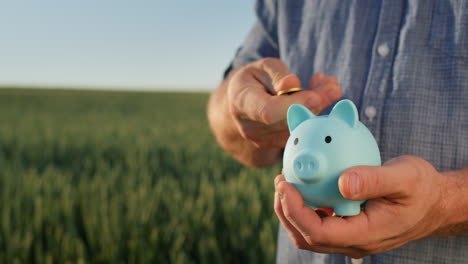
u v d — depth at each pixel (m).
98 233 3.21
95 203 3.71
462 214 0.86
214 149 7.07
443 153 1.04
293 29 1.43
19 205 3.72
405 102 1.08
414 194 0.77
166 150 7.46
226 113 1.31
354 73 1.21
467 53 1.02
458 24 1.04
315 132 0.90
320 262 1.27
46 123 12.82
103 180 4.76
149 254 2.98
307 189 0.89
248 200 3.84
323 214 0.96
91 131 10.36
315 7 1.34
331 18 1.29
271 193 4.00
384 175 0.72
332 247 0.88
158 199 3.95
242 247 3.16
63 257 2.98
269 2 1.56
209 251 3.10
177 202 3.75
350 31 1.23
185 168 5.95
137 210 3.52
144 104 24.88
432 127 1.05
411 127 1.07
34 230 3.32
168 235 3.23
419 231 0.87
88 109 21.23
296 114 0.96
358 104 1.19
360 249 0.86
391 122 1.09
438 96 1.06
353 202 0.88
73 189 4.40
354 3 1.23
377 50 1.15
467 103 1.02
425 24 1.09
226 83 1.42
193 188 4.41
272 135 1.13
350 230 0.79
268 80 1.10
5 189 4.24
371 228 0.79
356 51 1.21
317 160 0.85
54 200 3.90
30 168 6.06
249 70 1.16
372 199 0.83
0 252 3.10
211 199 3.75
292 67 1.41
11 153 7.66
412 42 1.10
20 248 3.05
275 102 0.98
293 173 0.89
